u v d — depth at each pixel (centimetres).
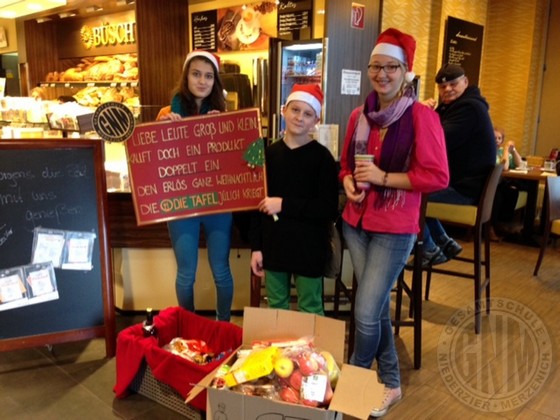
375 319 190
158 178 224
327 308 306
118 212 281
